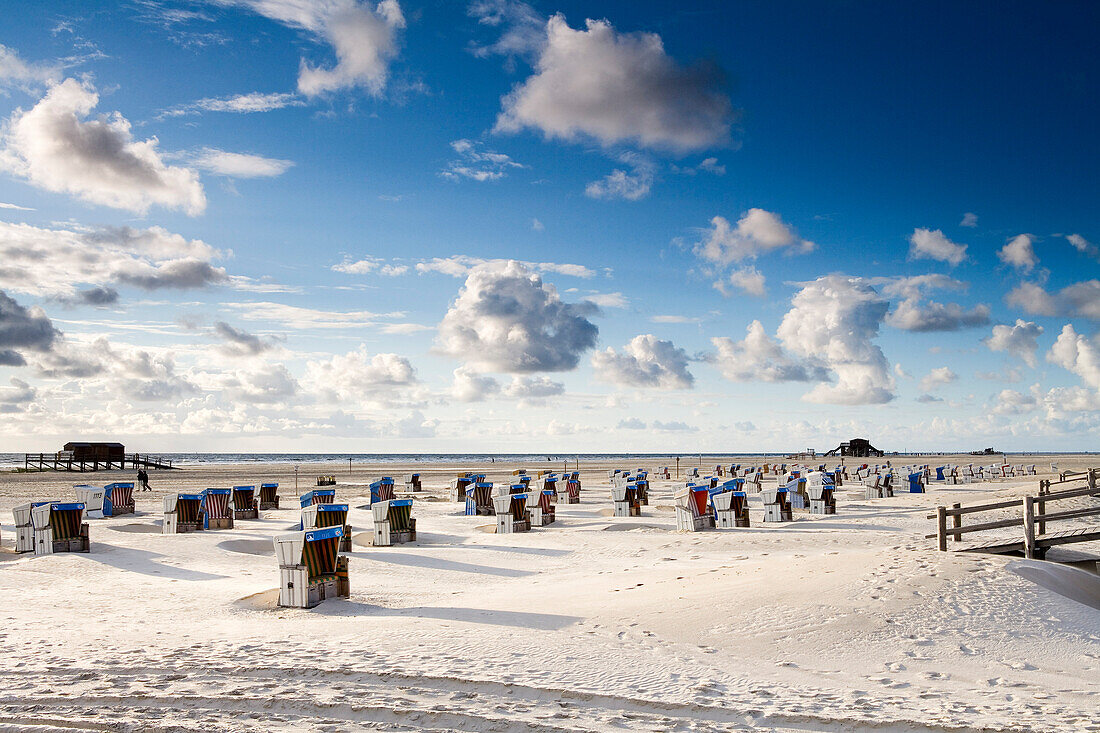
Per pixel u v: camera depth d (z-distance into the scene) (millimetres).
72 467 67375
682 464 91438
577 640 7996
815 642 7871
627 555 15766
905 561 11117
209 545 16641
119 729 5641
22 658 7430
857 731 5613
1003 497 25891
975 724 5605
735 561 13883
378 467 84000
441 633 8273
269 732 5574
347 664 7074
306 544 10477
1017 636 8031
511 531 19641
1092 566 12453
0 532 18484
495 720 5770
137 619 9508
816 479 24875
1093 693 6449
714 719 5820
